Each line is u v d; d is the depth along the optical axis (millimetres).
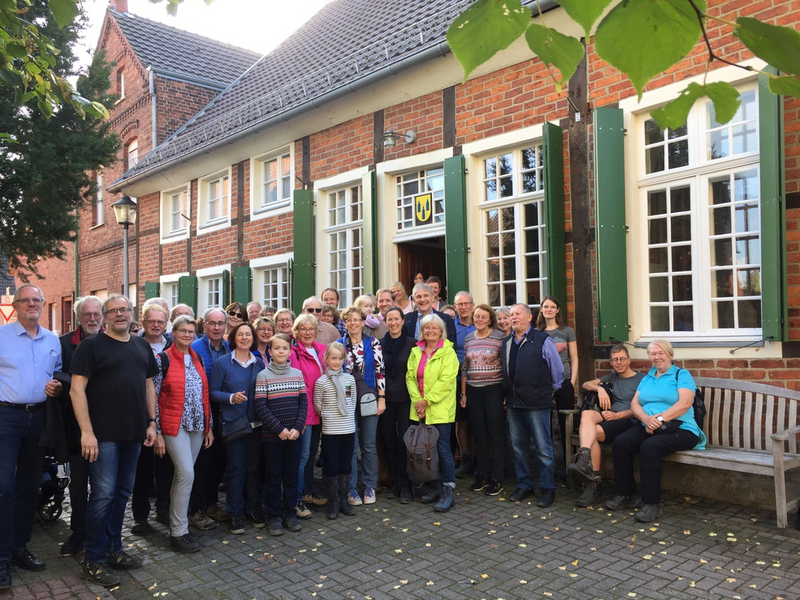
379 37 9258
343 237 8922
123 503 4000
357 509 5180
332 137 8875
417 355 5379
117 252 15445
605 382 5527
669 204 5699
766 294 4871
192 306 11469
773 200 4816
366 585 3662
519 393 5164
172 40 17453
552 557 3969
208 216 11688
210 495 5117
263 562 4074
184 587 3709
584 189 6168
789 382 4879
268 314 6773
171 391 4297
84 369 3742
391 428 5621
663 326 5766
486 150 6988
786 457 4430
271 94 9922
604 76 6035
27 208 9867
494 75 6938
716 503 4879
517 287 6836
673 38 1023
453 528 4605
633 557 3912
